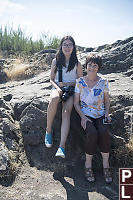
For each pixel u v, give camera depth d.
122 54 6.23
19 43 10.00
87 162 3.36
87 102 3.48
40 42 9.97
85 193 3.06
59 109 3.93
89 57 3.42
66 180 3.30
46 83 5.73
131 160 3.53
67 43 3.71
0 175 3.25
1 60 8.02
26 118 3.94
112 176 3.36
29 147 3.81
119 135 3.86
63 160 3.66
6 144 3.66
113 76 5.71
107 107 3.52
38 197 2.98
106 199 2.97
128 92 4.60
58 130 3.91
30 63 7.88
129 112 4.00
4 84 6.48
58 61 3.81
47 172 3.45
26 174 3.39
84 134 3.64
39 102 4.09
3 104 4.44
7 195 3.01
